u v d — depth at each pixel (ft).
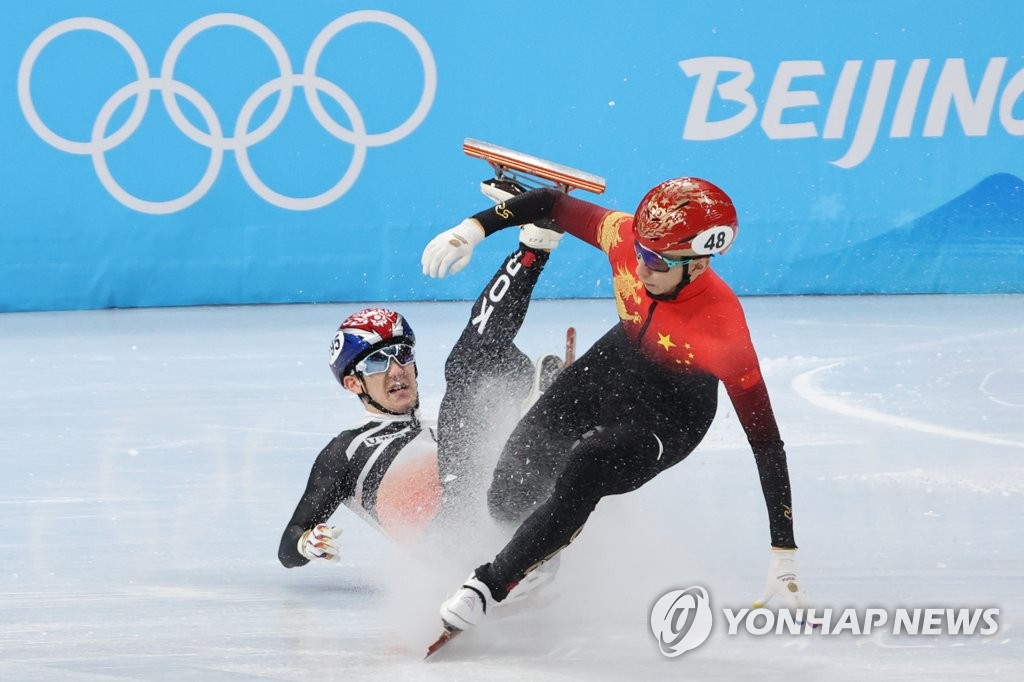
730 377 29.91
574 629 31.40
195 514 43.34
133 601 34.01
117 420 60.13
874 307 99.55
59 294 102.53
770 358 75.66
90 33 99.14
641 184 105.19
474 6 102.89
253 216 103.91
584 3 103.30
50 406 64.03
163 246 103.35
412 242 105.40
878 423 56.75
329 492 34.83
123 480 48.29
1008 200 107.24
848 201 106.52
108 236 102.42
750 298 106.11
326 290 105.50
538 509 29.35
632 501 44.83
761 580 35.55
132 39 99.66
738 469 50.01
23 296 102.22
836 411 59.72
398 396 35.40
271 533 40.98
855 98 105.29
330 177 103.96
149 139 101.50
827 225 106.73
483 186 36.94
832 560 36.99
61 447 54.24
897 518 41.45
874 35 104.58
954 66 105.40
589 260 106.73
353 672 28.32
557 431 33.14
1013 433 53.88
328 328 91.71
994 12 104.94
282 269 104.88
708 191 29.50
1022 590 33.88
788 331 86.74
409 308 101.65
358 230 104.94
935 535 39.34
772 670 28.17
